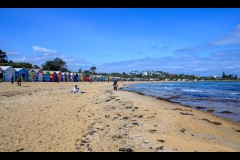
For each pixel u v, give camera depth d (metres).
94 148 8.68
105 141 9.57
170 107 21.34
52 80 75.19
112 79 145.88
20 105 18.45
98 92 38.53
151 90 53.66
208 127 13.09
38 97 25.14
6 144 8.80
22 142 9.10
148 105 21.98
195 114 17.73
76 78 96.88
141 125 12.73
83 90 42.12
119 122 13.48
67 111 16.59
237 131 12.55
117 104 22.17
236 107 23.16
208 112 19.58
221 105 24.80
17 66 91.25
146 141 9.63
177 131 11.62
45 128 11.37
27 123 12.27
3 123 12.05
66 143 9.16
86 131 11.08
